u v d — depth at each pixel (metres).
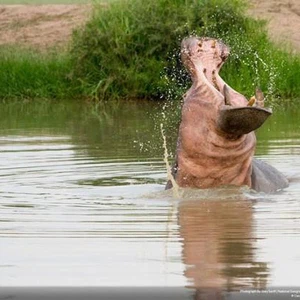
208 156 28.83
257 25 70.31
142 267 22.23
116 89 70.12
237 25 69.44
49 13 84.31
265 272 21.73
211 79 28.31
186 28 70.06
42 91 70.50
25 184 33.41
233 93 27.47
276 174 31.98
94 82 70.62
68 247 24.08
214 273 21.69
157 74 69.75
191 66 28.50
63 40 79.12
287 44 74.44
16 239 24.95
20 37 80.75
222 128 27.73
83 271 22.00
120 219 27.19
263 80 65.00
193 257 23.02
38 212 28.39
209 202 29.02
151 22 70.94
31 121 55.66
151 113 59.72
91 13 79.38
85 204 29.55
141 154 40.50
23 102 68.44
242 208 28.27
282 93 65.88
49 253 23.50
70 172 35.84
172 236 25.02
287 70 66.81
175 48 70.12
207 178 29.45
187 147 28.95
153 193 31.02
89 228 26.09
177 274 21.67
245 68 65.81
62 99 70.19
